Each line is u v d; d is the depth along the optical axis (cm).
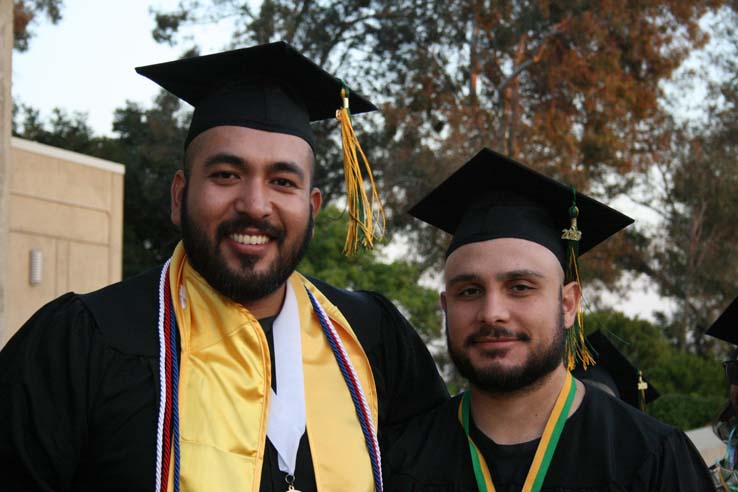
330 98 306
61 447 246
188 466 245
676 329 2603
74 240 1273
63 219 1253
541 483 263
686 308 2597
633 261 2666
